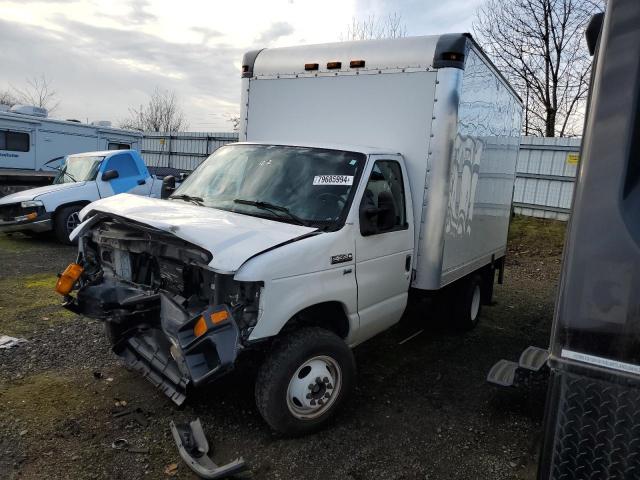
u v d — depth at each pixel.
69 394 4.20
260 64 5.71
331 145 4.57
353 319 4.09
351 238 3.98
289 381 3.55
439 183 4.71
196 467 3.20
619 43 1.62
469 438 3.91
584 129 1.73
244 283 3.33
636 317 1.54
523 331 6.79
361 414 4.18
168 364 3.73
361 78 5.03
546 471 1.72
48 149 15.01
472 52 4.94
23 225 10.35
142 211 3.86
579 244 1.63
